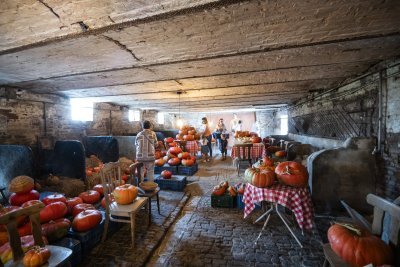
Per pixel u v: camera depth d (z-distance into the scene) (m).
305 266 2.08
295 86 4.50
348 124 3.80
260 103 7.91
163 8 1.43
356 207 3.14
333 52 2.34
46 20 1.58
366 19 1.61
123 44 2.03
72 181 3.77
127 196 2.52
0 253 1.68
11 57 2.35
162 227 2.84
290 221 2.99
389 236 1.55
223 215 3.26
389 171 2.75
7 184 3.50
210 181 5.20
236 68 2.92
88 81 3.57
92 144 5.34
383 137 2.85
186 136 6.76
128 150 5.84
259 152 5.70
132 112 8.50
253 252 2.32
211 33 1.82
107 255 2.26
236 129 11.41
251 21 1.62
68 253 1.66
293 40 1.99
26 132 4.24
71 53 2.25
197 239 2.60
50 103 4.78
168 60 2.51
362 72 3.27
